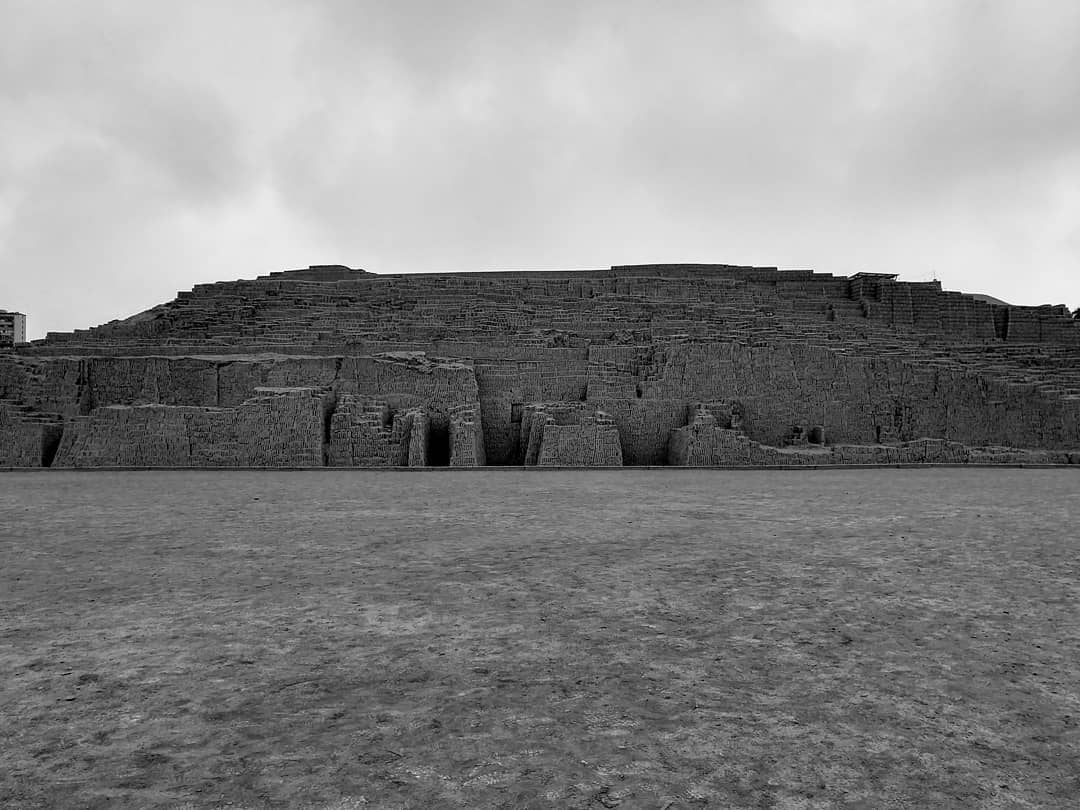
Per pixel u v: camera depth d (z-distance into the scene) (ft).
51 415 109.60
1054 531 44.42
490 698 18.26
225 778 14.30
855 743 15.92
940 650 21.98
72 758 15.17
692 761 15.05
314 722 16.87
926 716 17.33
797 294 169.78
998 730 16.61
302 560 35.27
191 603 27.25
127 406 105.19
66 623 24.71
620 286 167.12
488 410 118.11
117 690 18.84
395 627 24.22
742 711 17.57
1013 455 107.76
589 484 77.92
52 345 132.87
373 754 15.28
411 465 101.14
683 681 19.47
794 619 25.21
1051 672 20.16
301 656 21.40
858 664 20.80
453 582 30.60
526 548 38.55
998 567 33.65
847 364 117.80
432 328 138.62
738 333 137.08
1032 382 118.21
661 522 48.47
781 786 14.05
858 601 27.61
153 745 15.75
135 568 33.40
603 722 16.89
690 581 30.86
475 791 13.80
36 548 38.50
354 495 66.08
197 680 19.52
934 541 40.86
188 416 103.65
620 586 29.94
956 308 164.96
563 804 13.32
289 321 147.95
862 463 105.09
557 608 26.58
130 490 71.00
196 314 153.07
